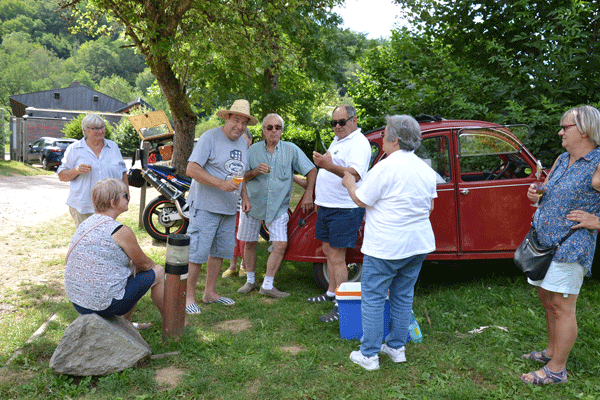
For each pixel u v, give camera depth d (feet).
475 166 16.26
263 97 44.73
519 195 14.65
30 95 159.12
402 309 10.19
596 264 15.55
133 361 9.85
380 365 10.25
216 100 41.39
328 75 46.68
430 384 9.46
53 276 17.20
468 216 14.70
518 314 12.76
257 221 15.93
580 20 21.43
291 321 13.20
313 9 38.37
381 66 27.58
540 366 10.01
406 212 9.37
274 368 10.21
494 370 9.91
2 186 45.03
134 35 32.60
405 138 9.44
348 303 11.66
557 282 8.73
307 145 71.31
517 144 14.89
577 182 8.55
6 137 75.31
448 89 22.94
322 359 10.58
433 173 9.85
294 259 15.53
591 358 10.14
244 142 15.05
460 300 14.05
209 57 37.60
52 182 51.98
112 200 10.32
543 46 20.85
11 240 22.72
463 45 26.91
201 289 16.44
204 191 14.26
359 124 27.45
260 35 34.35
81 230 10.09
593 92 20.72
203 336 11.91
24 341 11.34
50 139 67.51
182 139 37.09
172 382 9.64
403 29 27.84
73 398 8.95
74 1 32.91
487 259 15.33
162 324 11.66
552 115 19.38
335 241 13.46
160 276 11.43
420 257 9.77
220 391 9.23
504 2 24.14
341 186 13.17
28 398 8.86
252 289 16.40
